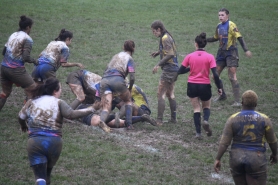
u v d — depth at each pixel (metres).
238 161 10.84
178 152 14.98
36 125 11.08
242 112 11.08
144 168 13.59
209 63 15.63
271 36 32.81
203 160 14.45
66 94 20.88
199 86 15.66
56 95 11.57
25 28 16.45
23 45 16.20
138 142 15.66
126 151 14.78
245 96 11.14
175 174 13.41
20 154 14.17
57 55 16.95
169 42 17.00
